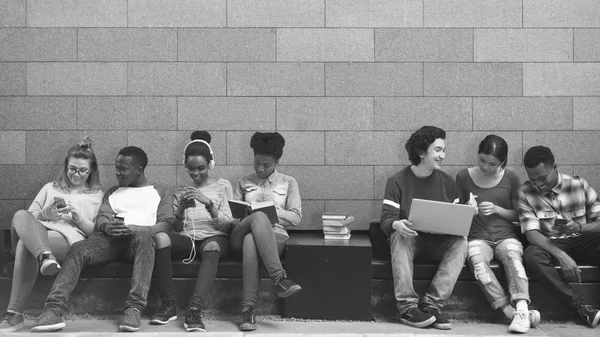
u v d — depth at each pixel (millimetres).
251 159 5879
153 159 5875
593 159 5816
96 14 5867
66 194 5164
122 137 5879
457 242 4844
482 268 4801
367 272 4844
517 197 5113
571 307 4770
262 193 5328
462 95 5840
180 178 5871
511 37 5832
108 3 5867
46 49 5863
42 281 4977
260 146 5234
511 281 4750
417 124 5844
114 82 5875
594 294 4879
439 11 5844
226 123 5883
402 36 5855
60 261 4969
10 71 5855
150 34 5879
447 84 5844
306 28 5875
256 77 5887
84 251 4680
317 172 5879
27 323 4773
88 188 5234
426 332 4543
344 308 4840
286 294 4562
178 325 4723
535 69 5836
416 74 5848
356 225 5852
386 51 5859
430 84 5848
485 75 5840
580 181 5062
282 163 5867
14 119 5863
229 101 5887
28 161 5871
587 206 5055
